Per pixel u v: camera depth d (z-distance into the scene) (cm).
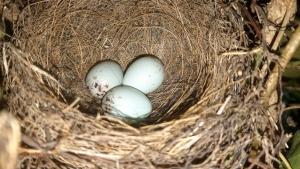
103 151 22
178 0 28
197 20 27
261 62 25
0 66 26
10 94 23
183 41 28
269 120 24
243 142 23
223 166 23
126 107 26
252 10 26
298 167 25
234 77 24
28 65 23
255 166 25
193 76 28
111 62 28
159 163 22
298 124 29
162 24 29
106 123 22
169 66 29
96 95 27
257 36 25
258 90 23
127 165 22
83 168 22
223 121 22
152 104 28
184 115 23
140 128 22
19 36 25
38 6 27
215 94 24
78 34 28
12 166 16
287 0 25
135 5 29
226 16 26
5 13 26
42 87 23
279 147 24
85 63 29
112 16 29
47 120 22
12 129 15
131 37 29
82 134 21
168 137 22
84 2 28
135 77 27
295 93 30
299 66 28
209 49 26
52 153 21
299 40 25
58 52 27
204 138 22
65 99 25
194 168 22
